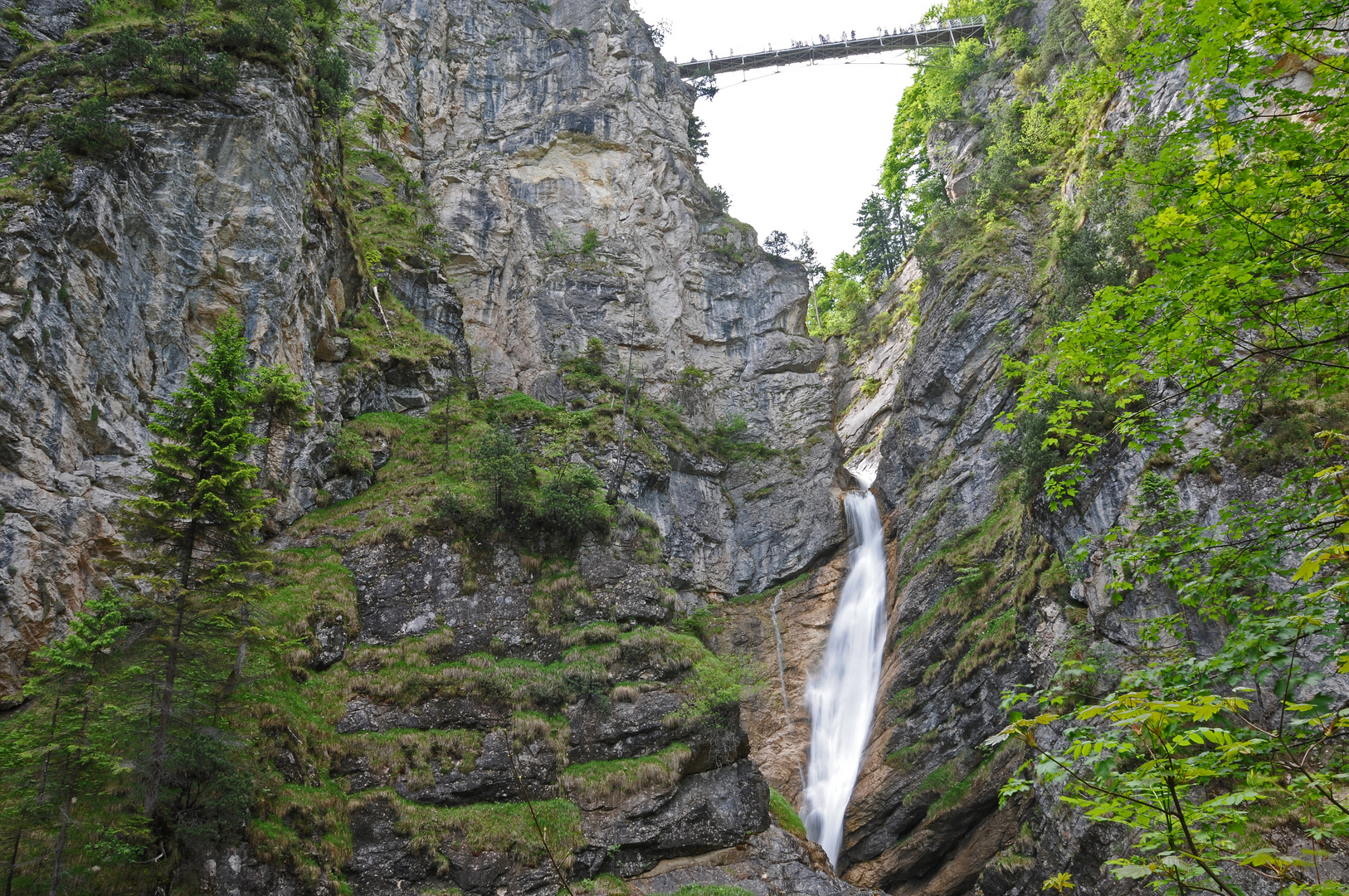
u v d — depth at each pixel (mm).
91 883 19156
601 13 75562
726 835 30406
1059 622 32562
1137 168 11578
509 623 33719
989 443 47656
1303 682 7328
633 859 28750
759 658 53594
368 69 63906
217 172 32969
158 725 20219
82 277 27125
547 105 70625
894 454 55719
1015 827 33469
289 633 29266
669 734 31750
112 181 29047
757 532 58938
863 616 52000
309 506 35531
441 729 29359
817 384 66375
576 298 62406
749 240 73375
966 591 41094
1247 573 9953
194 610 21141
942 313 54281
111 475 26172
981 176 60750
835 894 29766
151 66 32500
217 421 22938
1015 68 68125
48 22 34656
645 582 36969
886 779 39750
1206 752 6992
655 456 53844
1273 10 9383
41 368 24984
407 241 54188
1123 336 11680
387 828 25984
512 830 27234
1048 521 34844
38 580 23203
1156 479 25312
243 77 35656
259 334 32688
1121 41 47812
